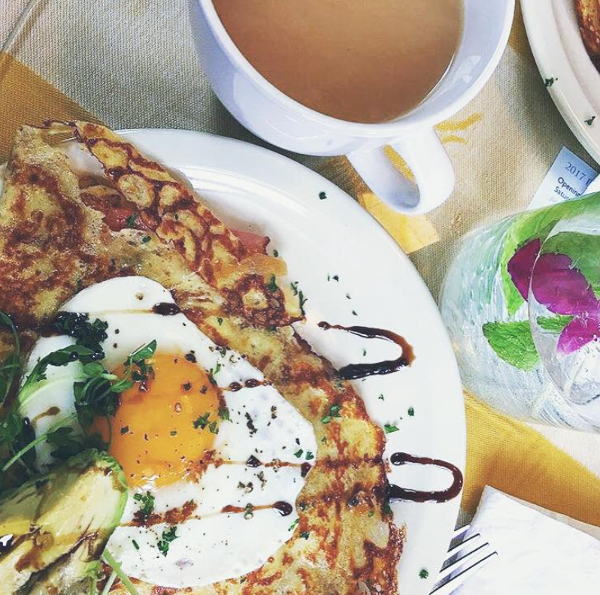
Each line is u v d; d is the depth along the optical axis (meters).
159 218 0.37
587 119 0.41
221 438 0.37
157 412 0.35
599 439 0.44
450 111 0.30
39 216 0.36
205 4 0.28
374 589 0.39
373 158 0.36
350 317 0.40
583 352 0.38
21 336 0.35
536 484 0.44
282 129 0.32
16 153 0.36
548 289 0.38
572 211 0.39
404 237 0.43
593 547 0.42
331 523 0.38
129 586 0.33
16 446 0.34
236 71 0.29
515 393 0.41
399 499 0.40
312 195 0.39
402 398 0.40
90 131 0.36
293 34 0.30
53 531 0.31
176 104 0.40
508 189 0.44
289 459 0.37
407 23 0.31
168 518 0.36
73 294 0.36
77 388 0.34
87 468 0.32
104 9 0.39
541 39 0.41
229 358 0.37
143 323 0.36
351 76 0.31
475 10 0.31
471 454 0.43
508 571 0.42
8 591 0.31
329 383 0.39
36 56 0.39
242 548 0.37
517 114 0.44
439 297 0.44
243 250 0.38
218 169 0.38
